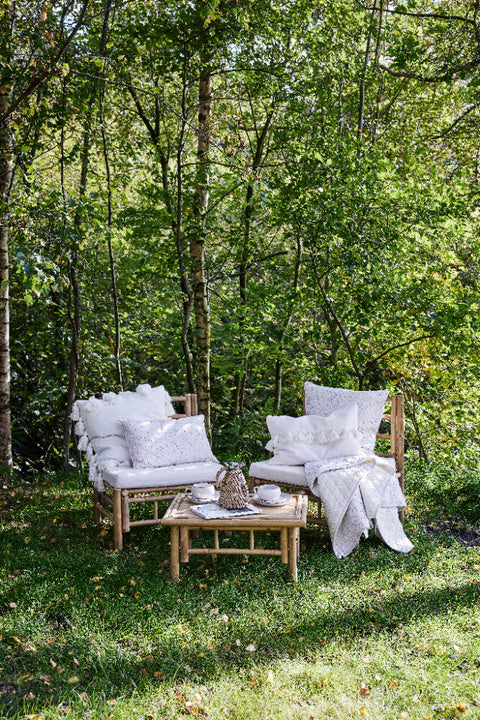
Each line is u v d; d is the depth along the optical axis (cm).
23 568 390
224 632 318
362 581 383
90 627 317
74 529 471
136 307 787
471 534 484
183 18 575
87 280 705
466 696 263
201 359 691
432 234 643
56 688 266
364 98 766
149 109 706
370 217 642
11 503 541
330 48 669
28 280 370
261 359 795
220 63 623
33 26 419
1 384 611
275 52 640
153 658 291
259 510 394
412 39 555
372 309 612
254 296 729
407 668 282
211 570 399
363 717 247
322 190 626
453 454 721
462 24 675
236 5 553
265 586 373
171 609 340
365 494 442
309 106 694
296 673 278
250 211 749
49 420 798
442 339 613
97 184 640
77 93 552
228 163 540
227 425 820
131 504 532
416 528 485
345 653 296
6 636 305
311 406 531
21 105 502
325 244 637
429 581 380
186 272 661
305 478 459
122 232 507
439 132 819
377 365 730
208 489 417
